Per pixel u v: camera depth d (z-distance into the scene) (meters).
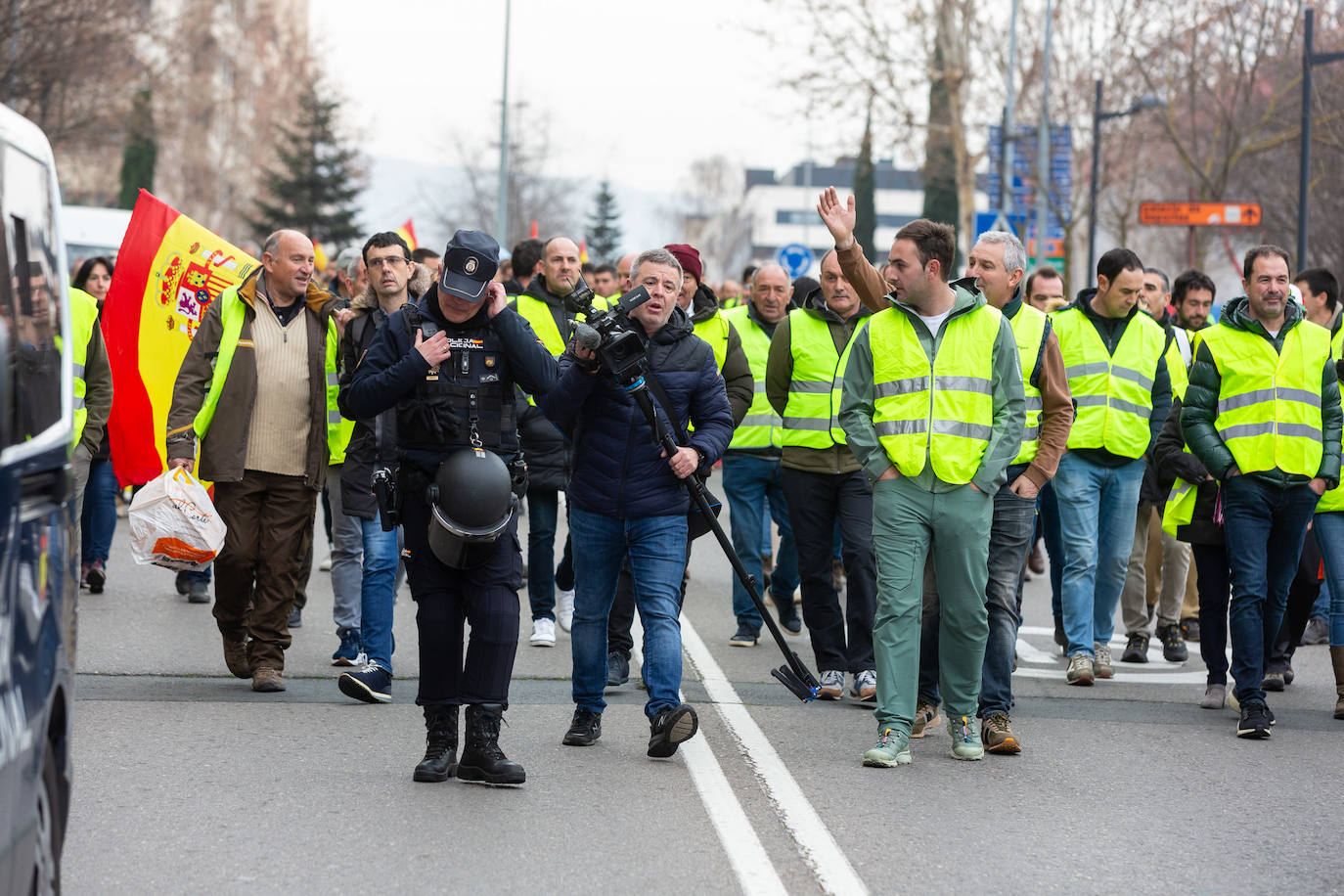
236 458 13.89
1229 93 53.88
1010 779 11.77
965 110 60.00
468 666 11.02
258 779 10.98
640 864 9.28
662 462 12.01
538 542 16.86
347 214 133.25
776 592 18.17
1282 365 14.19
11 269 7.09
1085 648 15.92
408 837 9.68
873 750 12.02
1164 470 15.23
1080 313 16.19
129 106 79.81
